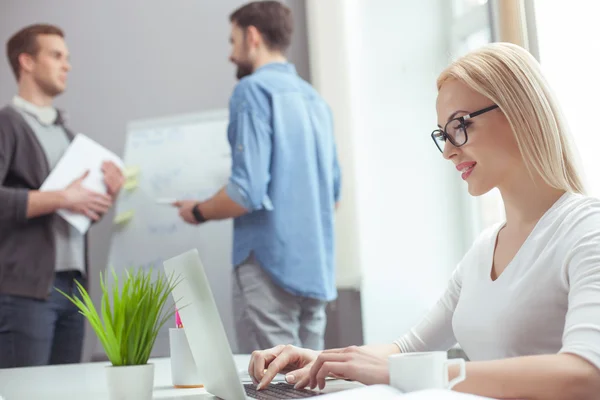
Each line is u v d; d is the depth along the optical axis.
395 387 0.73
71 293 2.91
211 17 3.15
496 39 1.95
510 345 1.01
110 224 3.04
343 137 3.00
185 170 3.08
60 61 3.09
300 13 3.09
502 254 1.08
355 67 3.03
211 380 0.92
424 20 3.07
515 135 1.00
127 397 0.85
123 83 3.15
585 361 0.79
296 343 2.74
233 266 2.76
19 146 2.91
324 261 2.77
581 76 1.99
